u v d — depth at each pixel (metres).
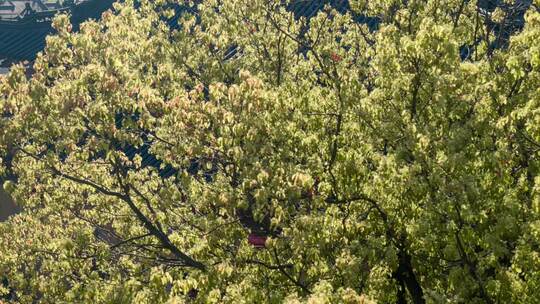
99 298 15.99
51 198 19.02
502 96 13.07
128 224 19.77
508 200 12.23
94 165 18.52
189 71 22.92
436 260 13.92
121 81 17.98
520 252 12.02
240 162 15.28
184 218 17.75
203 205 15.74
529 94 12.72
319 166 14.52
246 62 22.30
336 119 15.89
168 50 22.70
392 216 13.90
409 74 13.82
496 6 20.33
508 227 11.88
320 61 18.47
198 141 16.14
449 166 11.98
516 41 12.54
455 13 19.86
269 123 15.50
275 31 22.36
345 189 14.55
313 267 14.00
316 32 22.08
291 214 15.25
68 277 17.81
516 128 13.07
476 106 13.47
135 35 21.06
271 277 15.29
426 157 12.38
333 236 13.83
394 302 14.36
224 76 22.12
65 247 15.45
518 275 12.62
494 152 12.59
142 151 27.59
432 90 13.52
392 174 12.73
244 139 15.13
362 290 13.45
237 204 14.95
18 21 46.38
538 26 12.08
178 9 35.50
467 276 12.52
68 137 16.95
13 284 18.97
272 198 14.52
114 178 18.69
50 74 17.86
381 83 14.61
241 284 13.49
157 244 17.78
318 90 15.40
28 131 17.11
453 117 13.71
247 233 15.46
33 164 17.86
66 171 18.48
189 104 15.63
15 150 17.75
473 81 13.67
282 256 15.48
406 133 12.88
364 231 13.90
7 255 18.84
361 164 14.26
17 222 20.70
